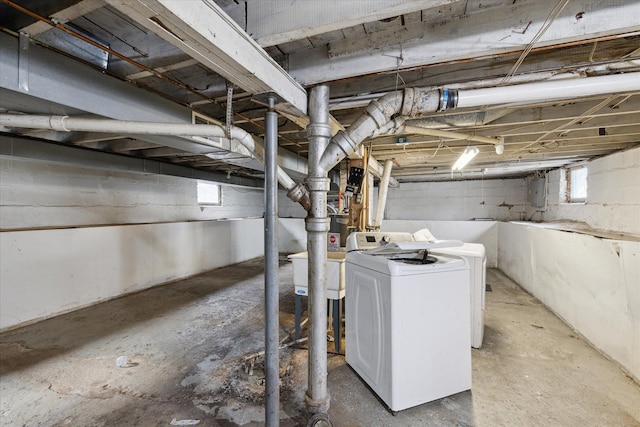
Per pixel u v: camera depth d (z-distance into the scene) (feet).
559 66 5.22
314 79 5.24
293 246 22.62
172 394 5.94
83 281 10.87
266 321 4.81
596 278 7.79
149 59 4.90
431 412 5.47
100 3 3.36
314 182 5.15
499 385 6.24
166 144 7.55
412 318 5.48
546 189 16.65
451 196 21.52
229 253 18.72
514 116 7.63
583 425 5.09
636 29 3.72
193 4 2.82
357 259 6.57
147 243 13.39
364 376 6.29
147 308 10.92
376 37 4.83
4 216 9.89
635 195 9.51
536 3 4.01
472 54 4.39
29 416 5.32
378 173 13.96
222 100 6.57
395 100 4.92
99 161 10.42
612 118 7.77
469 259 7.89
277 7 4.00
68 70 4.48
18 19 3.76
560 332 8.84
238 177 18.72
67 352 7.61
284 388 6.14
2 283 8.76
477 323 7.79
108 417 5.30
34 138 8.57
